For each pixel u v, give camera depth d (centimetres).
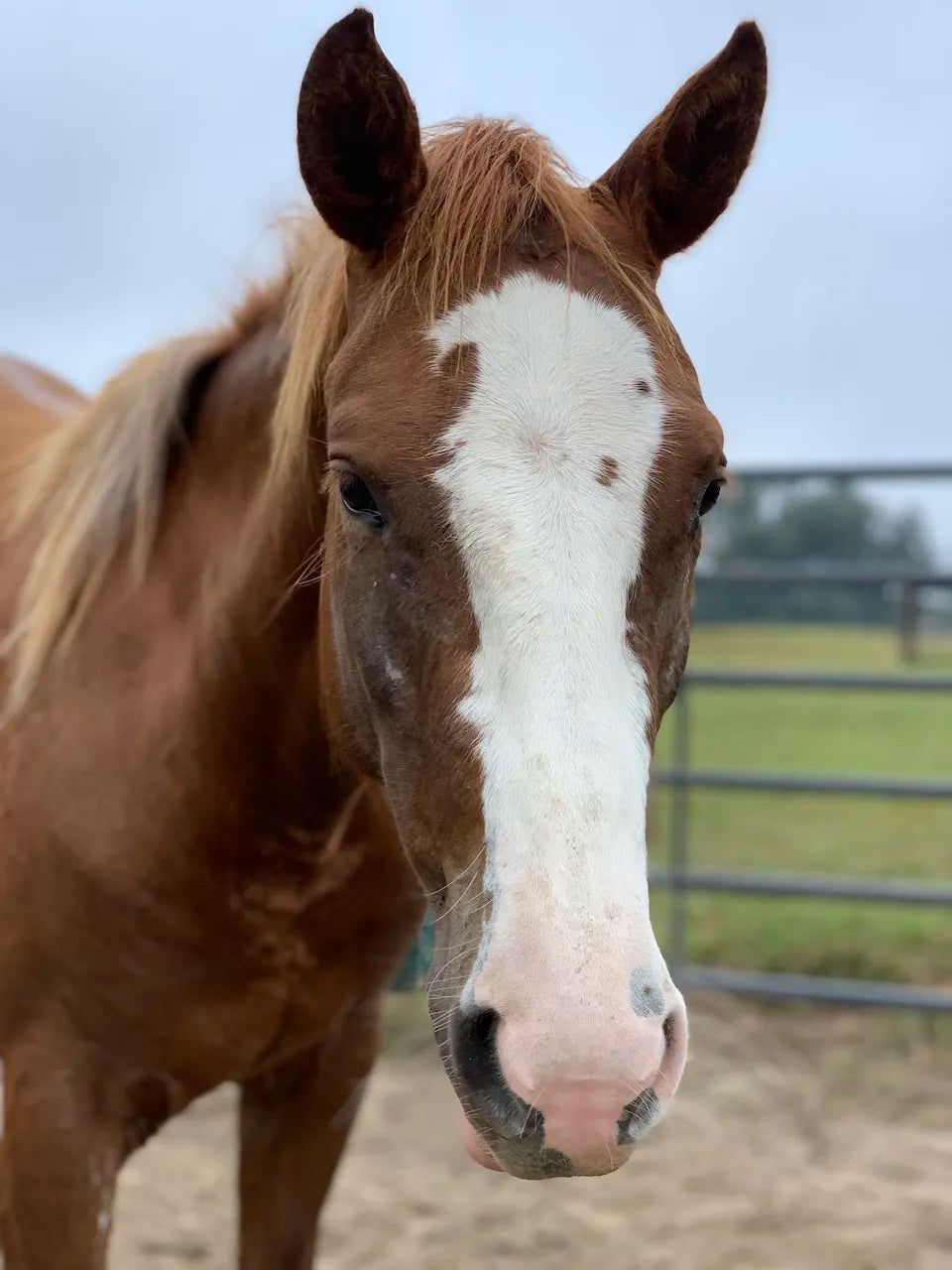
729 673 414
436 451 128
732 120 149
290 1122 208
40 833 178
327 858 181
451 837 128
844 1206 298
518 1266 277
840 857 593
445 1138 336
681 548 133
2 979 182
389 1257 280
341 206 143
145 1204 302
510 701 122
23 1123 177
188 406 193
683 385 135
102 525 190
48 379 284
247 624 173
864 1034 395
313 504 164
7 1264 183
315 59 139
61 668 187
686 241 153
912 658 1021
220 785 175
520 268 134
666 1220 293
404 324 136
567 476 125
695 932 479
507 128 148
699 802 757
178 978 178
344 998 194
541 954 114
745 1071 371
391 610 134
